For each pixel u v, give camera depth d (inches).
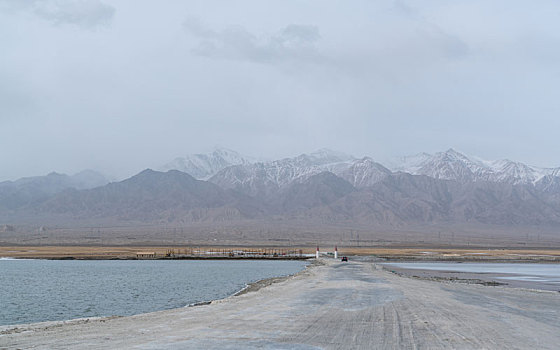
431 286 1889.8
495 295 1572.3
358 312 1031.6
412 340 701.3
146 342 681.0
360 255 6003.9
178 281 2721.5
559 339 743.7
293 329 796.6
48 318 1444.4
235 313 1031.0
